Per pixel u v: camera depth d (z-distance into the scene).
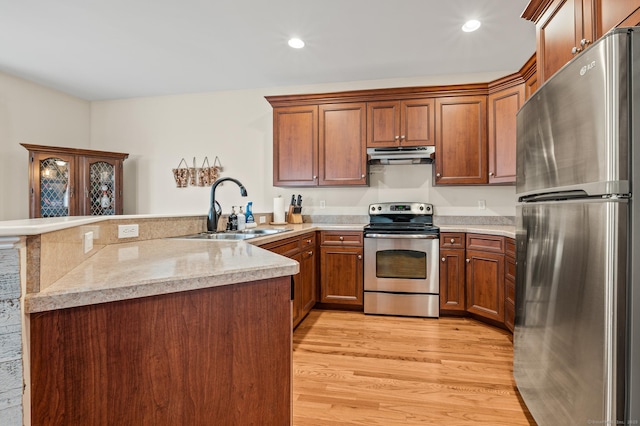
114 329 0.78
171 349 0.85
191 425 0.87
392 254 2.99
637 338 0.96
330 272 3.14
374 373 1.99
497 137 2.94
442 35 2.62
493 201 3.33
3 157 3.36
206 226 2.29
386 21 2.43
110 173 3.73
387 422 1.55
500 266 2.61
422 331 2.63
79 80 3.59
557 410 1.25
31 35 2.64
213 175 3.94
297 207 3.62
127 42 2.76
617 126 0.96
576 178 1.12
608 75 0.97
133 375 0.80
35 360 0.71
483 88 3.01
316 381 1.90
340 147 3.29
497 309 2.64
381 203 3.44
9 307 0.67
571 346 1.16
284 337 1.01
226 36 2.66
